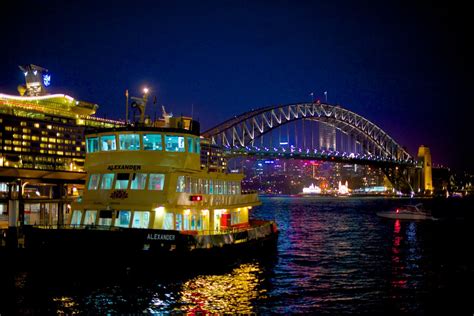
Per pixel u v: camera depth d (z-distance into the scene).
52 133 170.25
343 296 40.53
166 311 35.12
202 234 44.88
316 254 64.94
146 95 49.38
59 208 76.44
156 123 50.25
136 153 44.59
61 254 41.09
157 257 41.44
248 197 58.56
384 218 145.50
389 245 76.12
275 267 53.28
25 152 162.25
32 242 41.81
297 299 39.22
